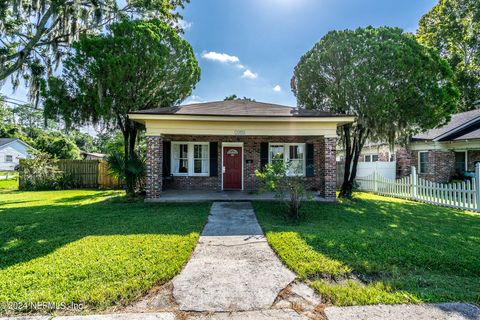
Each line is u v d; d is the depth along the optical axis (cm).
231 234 545
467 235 527
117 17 1206
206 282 331
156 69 1018
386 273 358
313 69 1060
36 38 1205
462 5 2109
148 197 934
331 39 1031
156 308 275
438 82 965
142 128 1150
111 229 564
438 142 1369
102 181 1548
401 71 905
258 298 294
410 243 471
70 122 985
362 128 1042
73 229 566
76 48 954
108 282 321
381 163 1483
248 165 1222
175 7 1480
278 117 907
